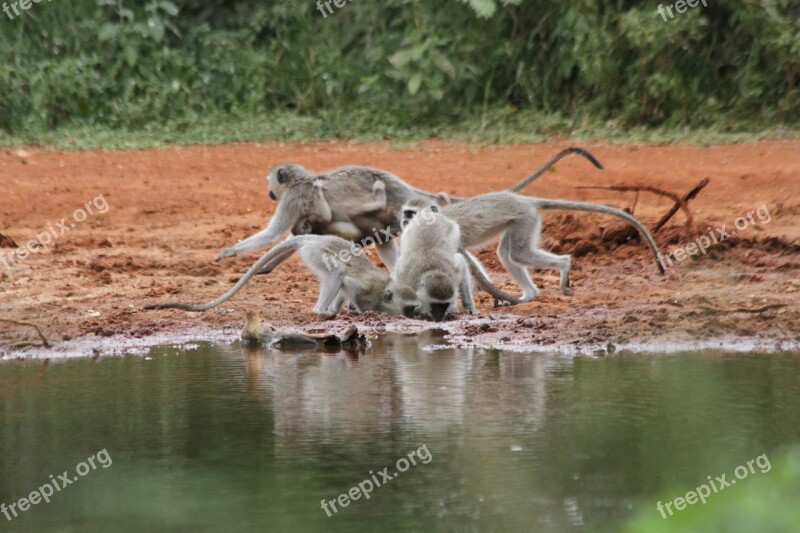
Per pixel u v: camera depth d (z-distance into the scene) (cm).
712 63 6359
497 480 1711
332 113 6294
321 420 2039
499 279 3622
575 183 4856
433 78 6350
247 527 1554
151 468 1780
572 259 3788
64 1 6444
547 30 6481
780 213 4206
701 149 5597
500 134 6056
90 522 1581
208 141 5934
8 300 3206
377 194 3422
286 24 6819
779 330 2775
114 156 5459
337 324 2931
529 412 2078
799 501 1351
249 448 1881
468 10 6512
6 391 2261
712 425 1964
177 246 3969
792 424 1970
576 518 1554
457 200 3484
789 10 6378
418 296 3022
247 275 3047
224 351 2666
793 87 6253
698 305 3025
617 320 2900
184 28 6831
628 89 6291
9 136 5791
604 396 2189
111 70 6291
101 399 2195
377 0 6719
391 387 2281
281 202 3406
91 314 3042
